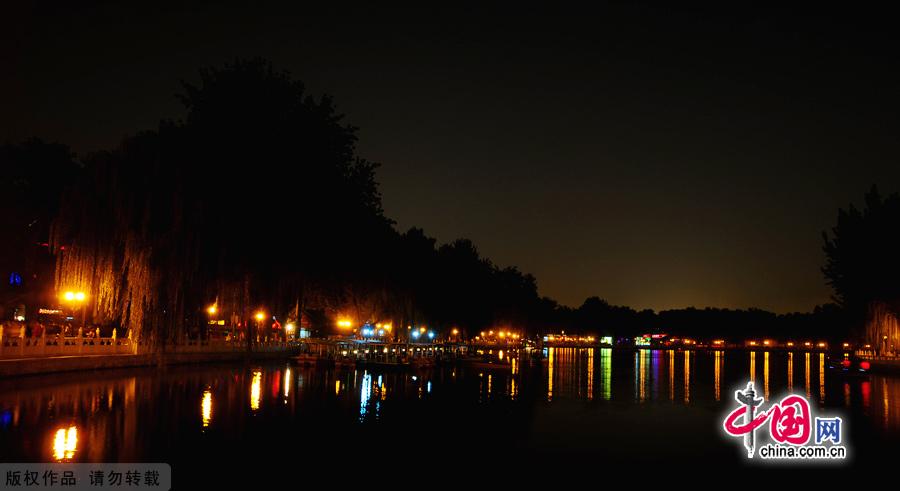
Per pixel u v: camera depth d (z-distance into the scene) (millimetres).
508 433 34250
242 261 55562
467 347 109000
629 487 24703
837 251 98688
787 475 26875
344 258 67375
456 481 24781
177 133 55125
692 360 144250
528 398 50375
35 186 68125
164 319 52469
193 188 52219
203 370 58188
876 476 26875
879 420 40625
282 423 33750
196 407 36719
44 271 67750
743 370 98875
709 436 34250
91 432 28688
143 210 50688
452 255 120625
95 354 49875
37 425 29438
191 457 25812
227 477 23672
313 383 53594
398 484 24078
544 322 199125
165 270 51500
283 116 59281
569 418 39875
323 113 62625
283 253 57875
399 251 88688
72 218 49688
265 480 23641
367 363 73000
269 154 56500
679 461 28734
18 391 38000
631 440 32906
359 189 68688
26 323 57719
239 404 38875
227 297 57625
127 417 32438
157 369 54906
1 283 64438
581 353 184250
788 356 187500
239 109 56656
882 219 89312
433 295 106500
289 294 60281
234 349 70312
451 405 44375
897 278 85375
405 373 69250
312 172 59906
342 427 33938
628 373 85125
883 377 80875
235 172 54906
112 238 50156
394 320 89750
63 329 54250
